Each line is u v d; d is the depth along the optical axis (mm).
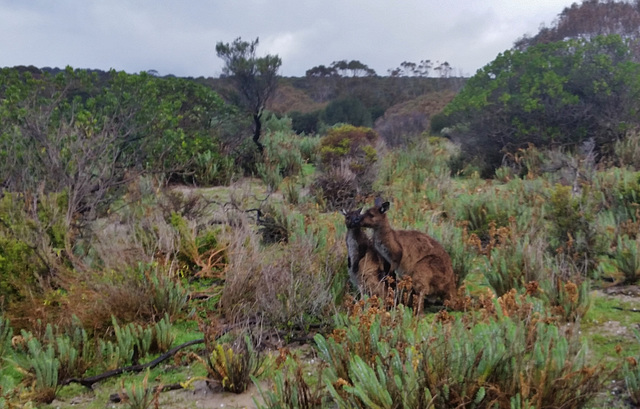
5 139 9391
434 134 27719
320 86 67125
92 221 8312
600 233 7527
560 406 3789
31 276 6695
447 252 6734
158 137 14305
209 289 6844
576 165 11703
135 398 4449
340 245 7207
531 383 3830
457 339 4137
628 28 31875
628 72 14781
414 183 13219
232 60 18000
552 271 6184
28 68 27000
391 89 64062
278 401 4031
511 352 3926
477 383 3795
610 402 4141
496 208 9242
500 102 15711
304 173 16312
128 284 6105
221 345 5066
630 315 5723
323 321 5742
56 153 8797
